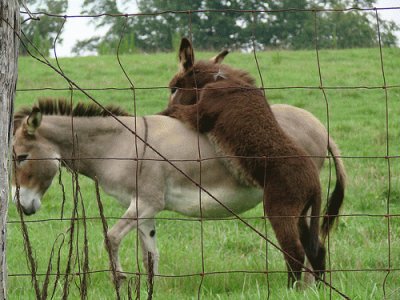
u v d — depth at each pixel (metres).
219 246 11.48
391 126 21.69
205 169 9.88
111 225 13.10
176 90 11.02
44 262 10.39
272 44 54.25
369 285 8.41
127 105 25.91
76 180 6.55
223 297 8.33
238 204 10.10
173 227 12.84
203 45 54.22
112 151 10.02
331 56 35.62
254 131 9.27
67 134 10.04
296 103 25.53
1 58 5.87
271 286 9.03
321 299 7.54
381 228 12.28
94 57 37.88
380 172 16.52
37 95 27.45
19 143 9.90
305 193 9.14
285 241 8.97
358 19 53.00
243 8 54.62
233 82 9.88
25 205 9.95
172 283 9.38
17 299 8.38
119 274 9.29
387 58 34.66
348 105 25.23
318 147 10.72
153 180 9.78
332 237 11.54
